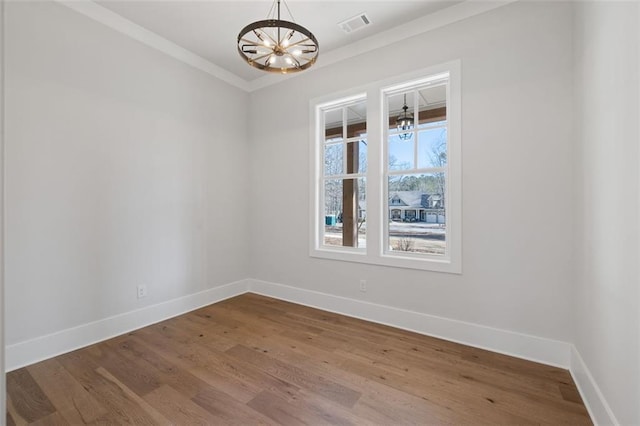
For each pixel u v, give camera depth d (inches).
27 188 87.2
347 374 82.1
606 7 59.6
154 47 118.9
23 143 86.4
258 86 156.9
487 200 96.7
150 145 118.0
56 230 92.9
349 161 133.3
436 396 72.7
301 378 80.2
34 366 85.6
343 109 134.1
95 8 100.8
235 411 67.3
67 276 95.2
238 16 107.0
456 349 96.5
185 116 130.9
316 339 103.8
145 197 116.3
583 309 74.6
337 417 65.6
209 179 141.2
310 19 108.7
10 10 84.0
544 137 88.1
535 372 82.9
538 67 89.0
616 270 55.1
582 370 73.4
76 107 97.3
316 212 138.0
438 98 113.1
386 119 121.4
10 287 84.3
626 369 51.1
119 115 108.4
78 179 97.8
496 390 75.0
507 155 93.5
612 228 56.8
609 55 58.1
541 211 88.7
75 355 92.0
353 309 125.3
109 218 105.7
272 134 152.4
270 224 153.4
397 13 105.5
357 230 132.1
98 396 72.4
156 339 103.7
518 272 92.0
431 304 107.3
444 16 103.9
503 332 94.1
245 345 99.2
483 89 97.3
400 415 66.2
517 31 92.1
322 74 135.0
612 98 56.8
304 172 141.3
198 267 136.3
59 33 93.4
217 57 135.3
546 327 88.0
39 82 89.4
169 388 75.5
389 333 108.7
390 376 81.1
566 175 85.0
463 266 101.0
